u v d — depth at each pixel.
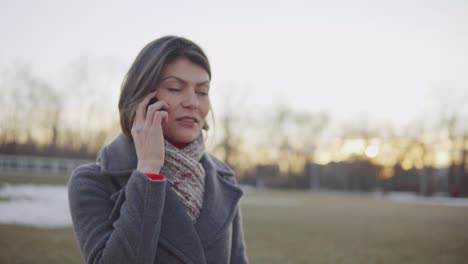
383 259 7.43
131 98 1.74
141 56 1.75
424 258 7.71
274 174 65.81
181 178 1.74
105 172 1.71
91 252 1.58
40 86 51.03
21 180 22.23
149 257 1.51
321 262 6.85
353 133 66.94
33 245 6.79
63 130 52.00
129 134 1.79
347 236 10.34
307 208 20.45
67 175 27.72
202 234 1.74
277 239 9.26
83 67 52.22
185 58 1.73
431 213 20.84
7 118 49.91
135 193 1.55
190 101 1.72
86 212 1.68
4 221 9.56
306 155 66.88
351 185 65.81
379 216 17.39
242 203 22.20
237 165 63.50
